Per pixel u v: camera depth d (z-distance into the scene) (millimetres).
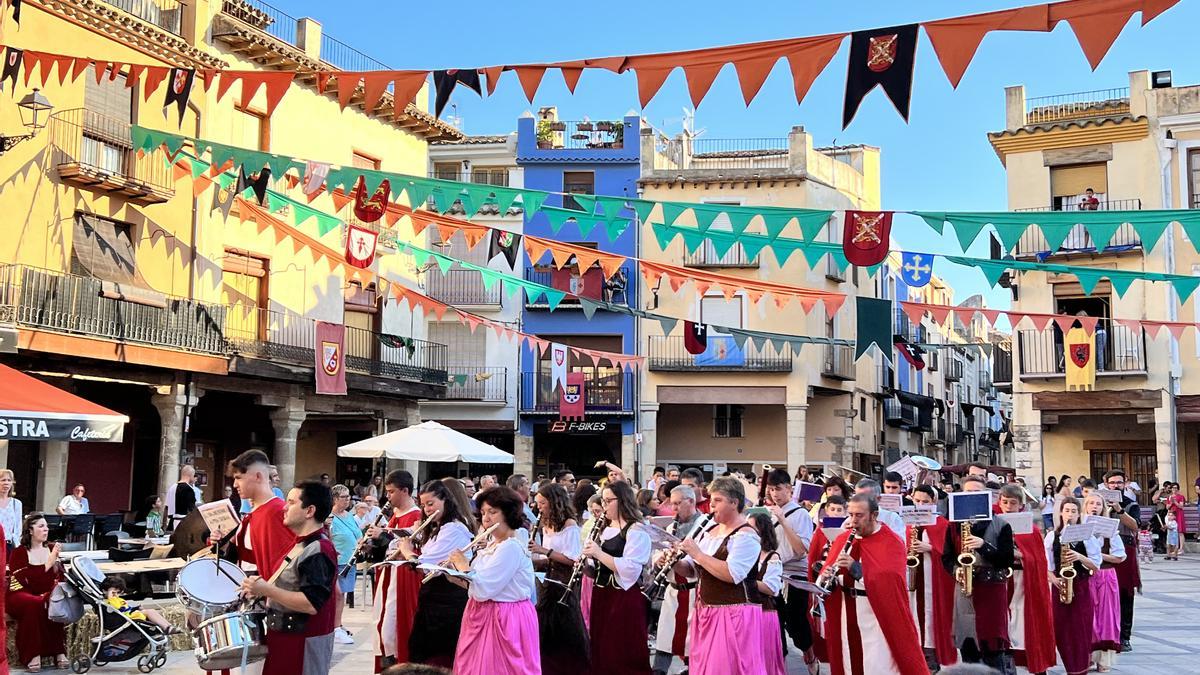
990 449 62875
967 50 5766
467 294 33688
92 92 20438
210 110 22812
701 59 6688
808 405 33875
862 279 36469
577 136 34969
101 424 11820
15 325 17766
